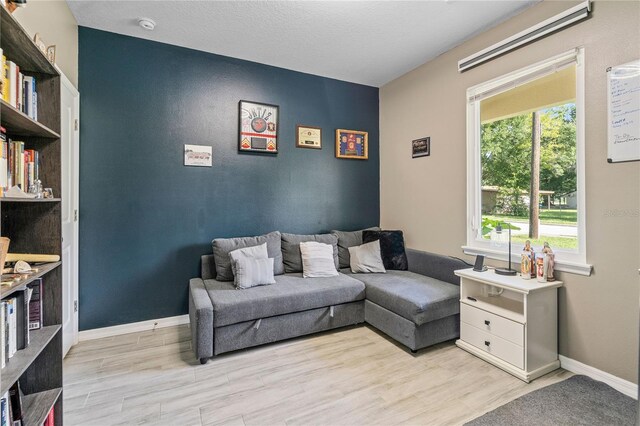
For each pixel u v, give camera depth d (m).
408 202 3.60
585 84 2.04
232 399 1.81
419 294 2.49
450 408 1.73
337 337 2.66
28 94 1.47
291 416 1.67
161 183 2.88
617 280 1.89
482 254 2.74
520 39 2.38
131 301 2.78
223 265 2.87
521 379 2.00
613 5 1.89
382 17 2.49
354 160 3.90
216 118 3.11
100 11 2.39
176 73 2.93
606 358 1.94
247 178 3.27
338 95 3.78
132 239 2.78
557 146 2.28
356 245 3.54
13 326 1.25
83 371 2.09
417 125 3.46
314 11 2.41
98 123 2.64
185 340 2.59
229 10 2.39
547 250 2.20
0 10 1.06
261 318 2.42
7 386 1.01
